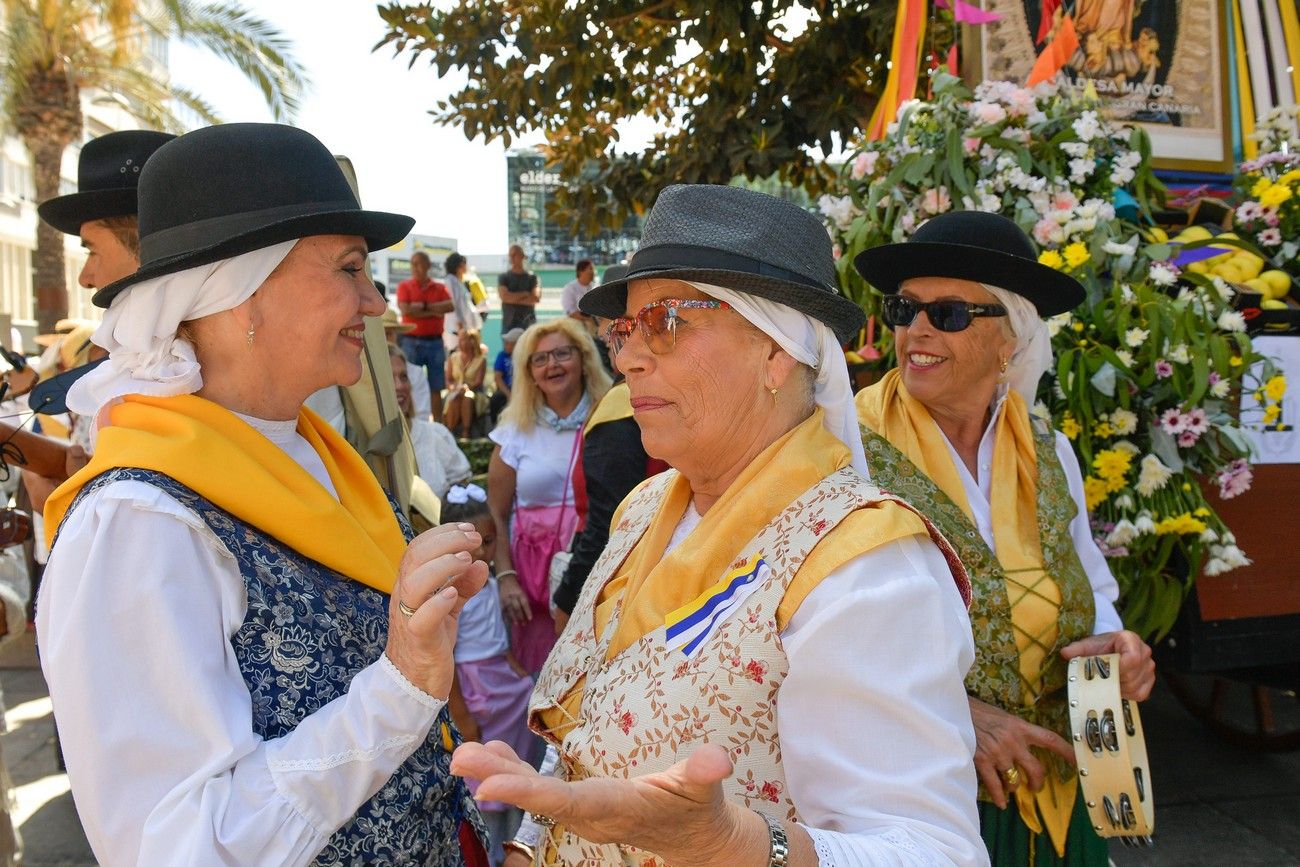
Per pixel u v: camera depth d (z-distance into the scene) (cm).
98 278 212
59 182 1259
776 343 145
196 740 121
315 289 143
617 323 150
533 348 387
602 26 615
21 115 1206
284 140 142
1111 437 268
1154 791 382
